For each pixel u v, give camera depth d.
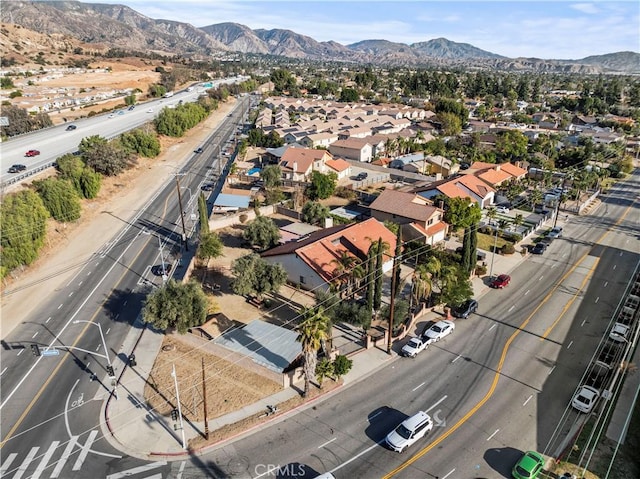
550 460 35.53
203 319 50.19
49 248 74.12
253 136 143.38
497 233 79.88
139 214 89.69
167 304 47.78
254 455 36.09
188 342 50.41
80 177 91.94
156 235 80.06
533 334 52.59
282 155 118.12
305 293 60.12
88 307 58.25
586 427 38.97
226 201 91.12
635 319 55.00
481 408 41.12
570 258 73.44
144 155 126.25
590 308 58.16
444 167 115.19
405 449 36.50
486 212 92.31
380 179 114.94
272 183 102.62
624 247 78.06
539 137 156.88
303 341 40.16
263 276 55.84
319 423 39.34
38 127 143.25
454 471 34.56
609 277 66.81
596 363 46.62
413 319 54.28
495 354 48.91
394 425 39.03
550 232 82.06
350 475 34.22
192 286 50.88
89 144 106.62
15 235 65.06
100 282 64.38
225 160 128.62
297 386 44.03
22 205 68.75
